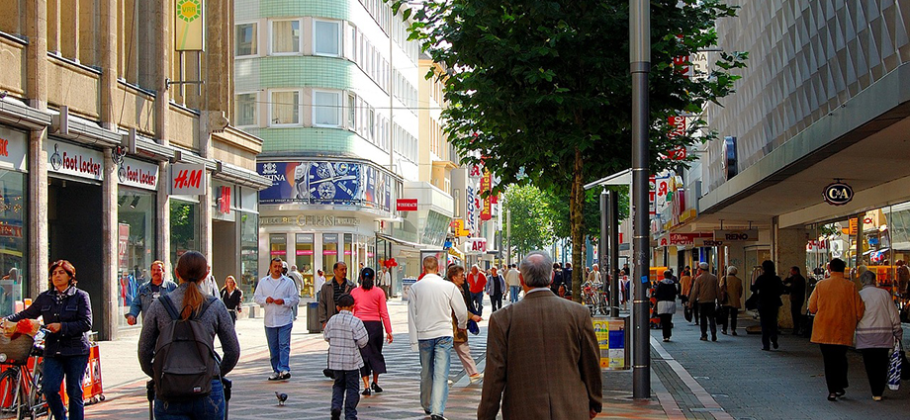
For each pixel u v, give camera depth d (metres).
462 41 16.28
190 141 29.42
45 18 20.69
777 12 22.83
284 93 44.78
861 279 14.46
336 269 15.80
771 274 23.14
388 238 53.66
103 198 23.59
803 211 29.83
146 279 26.08
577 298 17.39
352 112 46.59
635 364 13.80
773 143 23.61
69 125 21.19
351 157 46.28
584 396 6.55
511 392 6.57
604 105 16.77
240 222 34.84
